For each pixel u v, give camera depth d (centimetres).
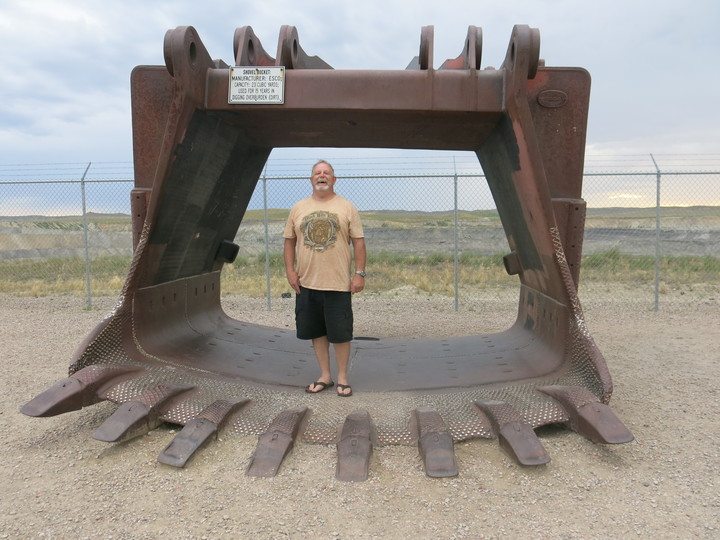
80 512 255
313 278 382
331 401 370
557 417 327
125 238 2364
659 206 999
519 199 410
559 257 371
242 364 449
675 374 514
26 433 356
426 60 407
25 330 797
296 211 393
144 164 430
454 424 327
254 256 2306
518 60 343
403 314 976
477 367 445
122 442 324
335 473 286
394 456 304
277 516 250
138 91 427
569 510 253
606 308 1016
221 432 327
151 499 266
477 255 2123
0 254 2212
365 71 384
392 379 432
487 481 278
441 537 232
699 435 350
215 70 389
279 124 438
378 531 238
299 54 454
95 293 1295
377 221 2330
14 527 243
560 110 409
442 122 419
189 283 521
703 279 1553
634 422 375
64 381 335
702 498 265
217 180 471
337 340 381
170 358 416
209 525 243
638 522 243
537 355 435
